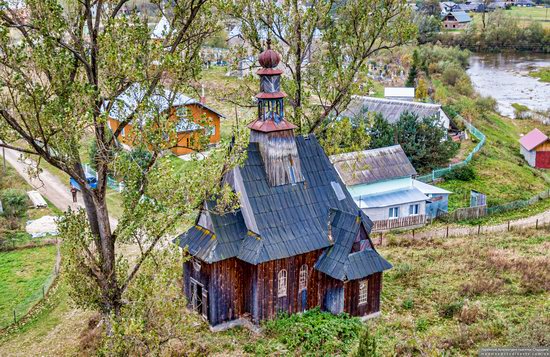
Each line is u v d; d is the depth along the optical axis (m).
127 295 26.25
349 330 30.94
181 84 27.61
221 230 31.72
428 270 41.53
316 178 34.84
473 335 30.20
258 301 31.38
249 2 38.38
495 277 39.62
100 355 24.23
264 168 33.06
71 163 25.59
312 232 32.94
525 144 82.50
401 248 47.75
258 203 32.12
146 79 25.95
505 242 49.50
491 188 66.38
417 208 56.03
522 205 61.91
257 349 29.33
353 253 32.72
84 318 34.91
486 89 128.25
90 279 27.23
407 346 29.14
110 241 26.98
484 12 188.88
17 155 66.12
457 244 48.72
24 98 24.20
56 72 24.84
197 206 27.05
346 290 32.53
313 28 39.47
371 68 122.62
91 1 27.31
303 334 30.14
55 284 39.28
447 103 96.06
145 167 27.25
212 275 31.23
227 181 32.97
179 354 28.88
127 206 26.48
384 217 54.22
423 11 179.88
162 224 26.16
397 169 55.44
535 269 40.44
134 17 26.89
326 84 40.34
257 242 31.27
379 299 34.19
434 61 130.00
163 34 28.78
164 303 25.14
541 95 123.06
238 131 28.39
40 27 24.19
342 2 39.75
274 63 32.62
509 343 28.72
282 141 33.12
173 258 25.88
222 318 31.98
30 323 34.75
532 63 154.00
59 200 54.59
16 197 51.44
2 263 42.28
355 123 64.88
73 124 24.06
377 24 39.81
